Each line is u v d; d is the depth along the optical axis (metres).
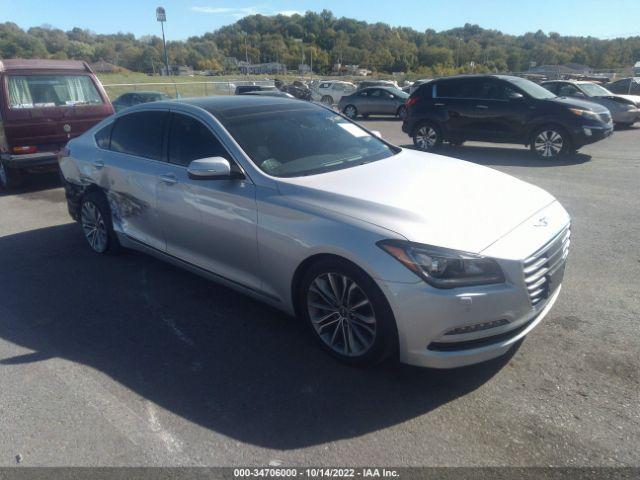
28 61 9.10
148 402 3.13
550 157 10.68
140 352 3.68
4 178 8.88
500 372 3.29
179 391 3.22
